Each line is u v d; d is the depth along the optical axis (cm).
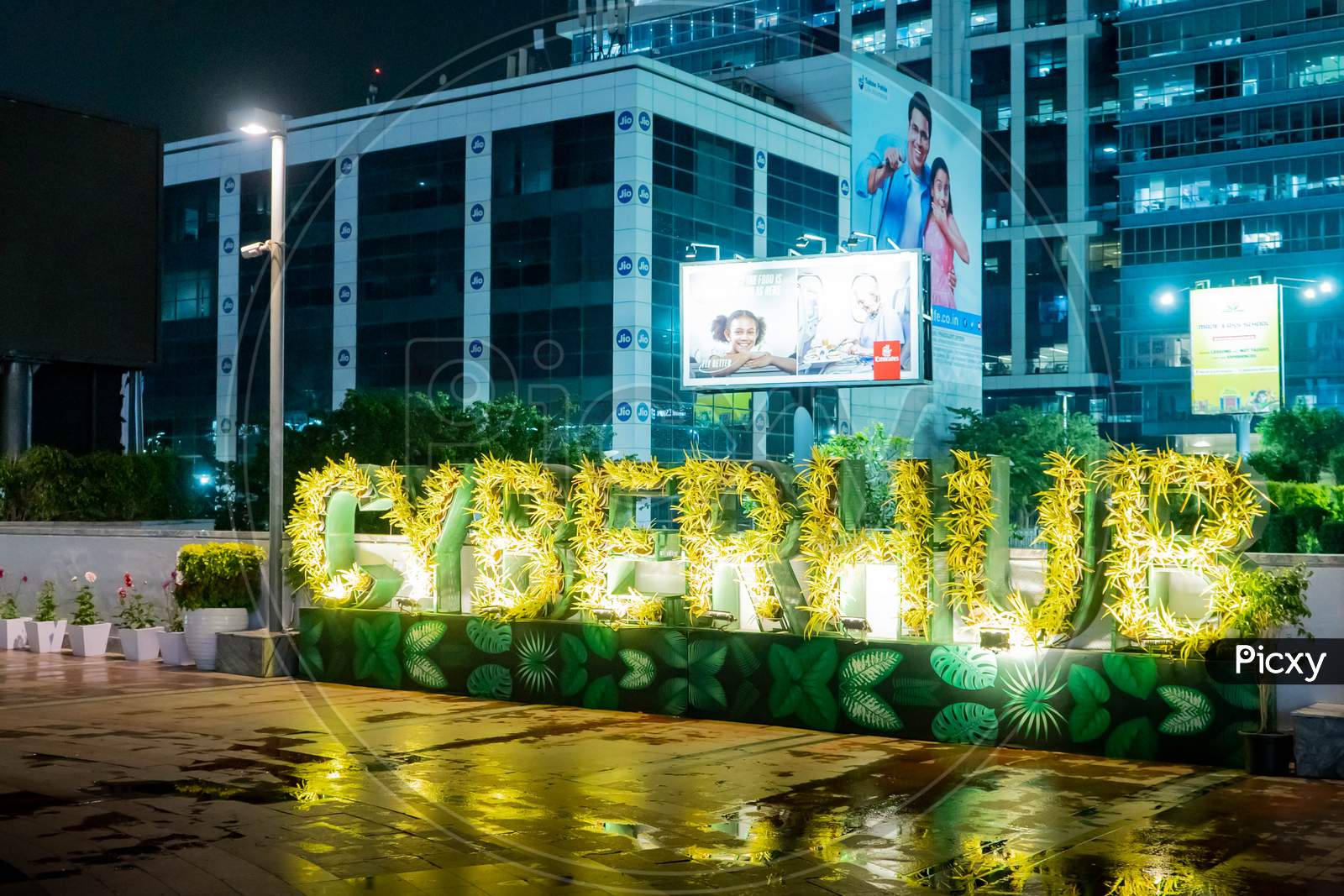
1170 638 1125
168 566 1933
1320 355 8725
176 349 8075
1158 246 9462
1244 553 1153
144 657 1841
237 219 7888
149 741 1210
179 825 875
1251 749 1054
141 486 2594
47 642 1950
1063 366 10412
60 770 1066
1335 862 778
